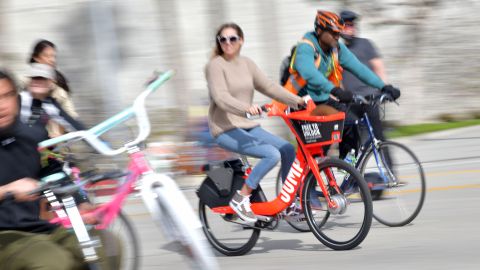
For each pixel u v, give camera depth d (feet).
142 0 139.13
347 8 159.43
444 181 99.66
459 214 80.74
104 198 58.39
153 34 140.05
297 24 157.17
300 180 69.82
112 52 140.87
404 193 77.56
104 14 140.46
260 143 69.46
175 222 47.85
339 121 67.72
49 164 47.91
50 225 46.88
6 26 136.56
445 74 161.99
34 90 59.06
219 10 145.38
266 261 68.54
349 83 86.89
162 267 68.64
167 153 88.48
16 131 45.06
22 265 43.55
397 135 142.82
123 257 53.98
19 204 45.65
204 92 148.56
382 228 77.97
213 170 72.90
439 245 68.74
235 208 70.33
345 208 68.54
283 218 70.79
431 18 162.91
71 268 45.24
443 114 162.09
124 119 50.42
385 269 61.82
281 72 78.69
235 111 67.10
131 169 50.60
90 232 49.21
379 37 161.99
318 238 70.69
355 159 79.61
